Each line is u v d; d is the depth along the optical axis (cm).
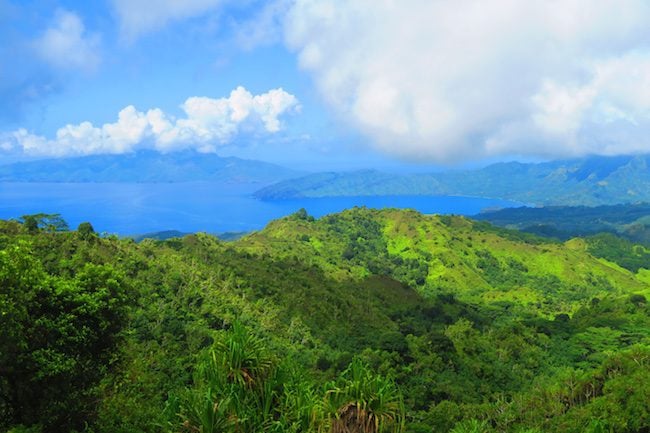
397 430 2219
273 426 2106
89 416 2478
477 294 18325
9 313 1998
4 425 2155
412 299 14988
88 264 2711
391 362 7838
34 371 2184
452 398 7188
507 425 5672
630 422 4553
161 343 6334
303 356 7750
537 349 10138
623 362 5972
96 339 2505
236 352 2216
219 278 10394
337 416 2141
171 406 2098
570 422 4966
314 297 11619
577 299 18388
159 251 11012
